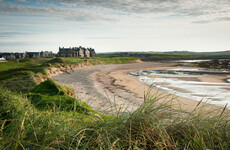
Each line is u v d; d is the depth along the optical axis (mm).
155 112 3357
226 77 47312
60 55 161375
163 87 32000
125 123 3266
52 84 13523
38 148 2551
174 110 3553
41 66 56156
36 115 3387
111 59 123750
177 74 57156
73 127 3254
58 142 2543
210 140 2938
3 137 2602
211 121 3512
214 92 27562
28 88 18453
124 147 2922
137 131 3123
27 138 2730
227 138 3107
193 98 23266
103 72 67188
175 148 2805
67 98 9875
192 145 2951
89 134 3113
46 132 2779
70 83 36438
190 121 3389
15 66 70000
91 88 30422
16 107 3967
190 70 71812
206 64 102250
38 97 8938
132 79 45844
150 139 2820
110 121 3410
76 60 91750
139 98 22469
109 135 3037
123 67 94438
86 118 3771
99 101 18766
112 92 26828
